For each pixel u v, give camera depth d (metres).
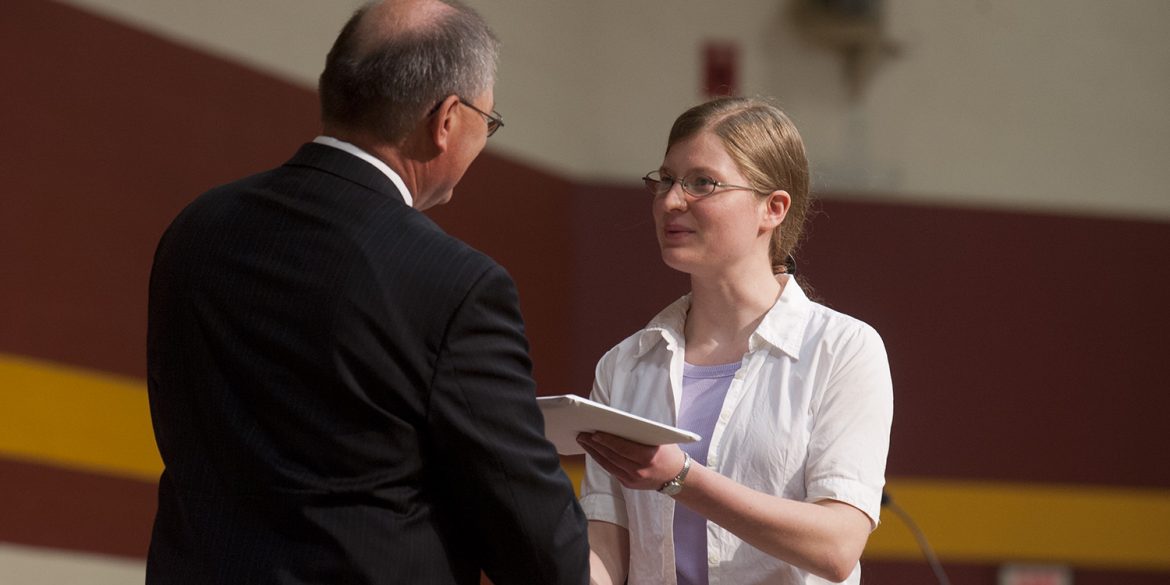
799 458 6.84
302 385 5.25
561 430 6.29
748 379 7.07
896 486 20.42
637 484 6.29
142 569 15.61
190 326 5.48
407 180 5.77
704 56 21.50
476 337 5.29
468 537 5.50
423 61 5.63
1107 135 22.14
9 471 14.30
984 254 21.16
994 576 20.45
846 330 7.04
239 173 16.81
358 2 18.38
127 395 15.50
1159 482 21.02
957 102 22.00
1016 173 21.92
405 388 5.21
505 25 19.95
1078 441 20.94
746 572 6.90
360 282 5.27
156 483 15.78
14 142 14.39
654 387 7.39
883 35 21.81
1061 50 22.28
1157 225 21.72
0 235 14.25
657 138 21.22
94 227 15.16
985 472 20.66
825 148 21.61
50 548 14.65
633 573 7.19
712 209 7.00
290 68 17.50
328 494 5.17
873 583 20.28
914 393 20.64
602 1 21.41
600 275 20.33
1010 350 20.97
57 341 14.77
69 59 14.95
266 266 5.41
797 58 21.75
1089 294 21.34
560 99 20.69
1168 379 21.28
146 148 15.71
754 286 7.25
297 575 5.12
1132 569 20.72
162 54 15.95
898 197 21.12
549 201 20.17
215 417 5.35
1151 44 22.41
